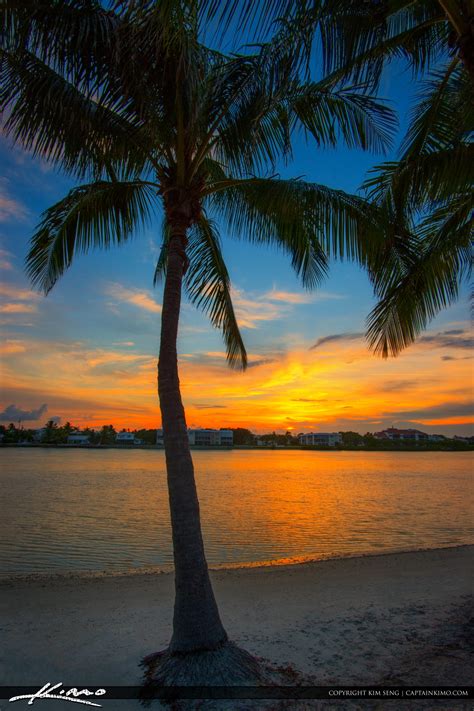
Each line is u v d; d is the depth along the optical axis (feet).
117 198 18.28
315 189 16.62
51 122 13.93
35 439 572.10
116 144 15.08
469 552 31.99
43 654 14.87
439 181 18.04
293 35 12.92
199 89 13.24
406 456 417.08
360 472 166.20
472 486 106.11
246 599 21.24
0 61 13.25
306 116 16.65
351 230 16.79
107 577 26.13
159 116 14.80
